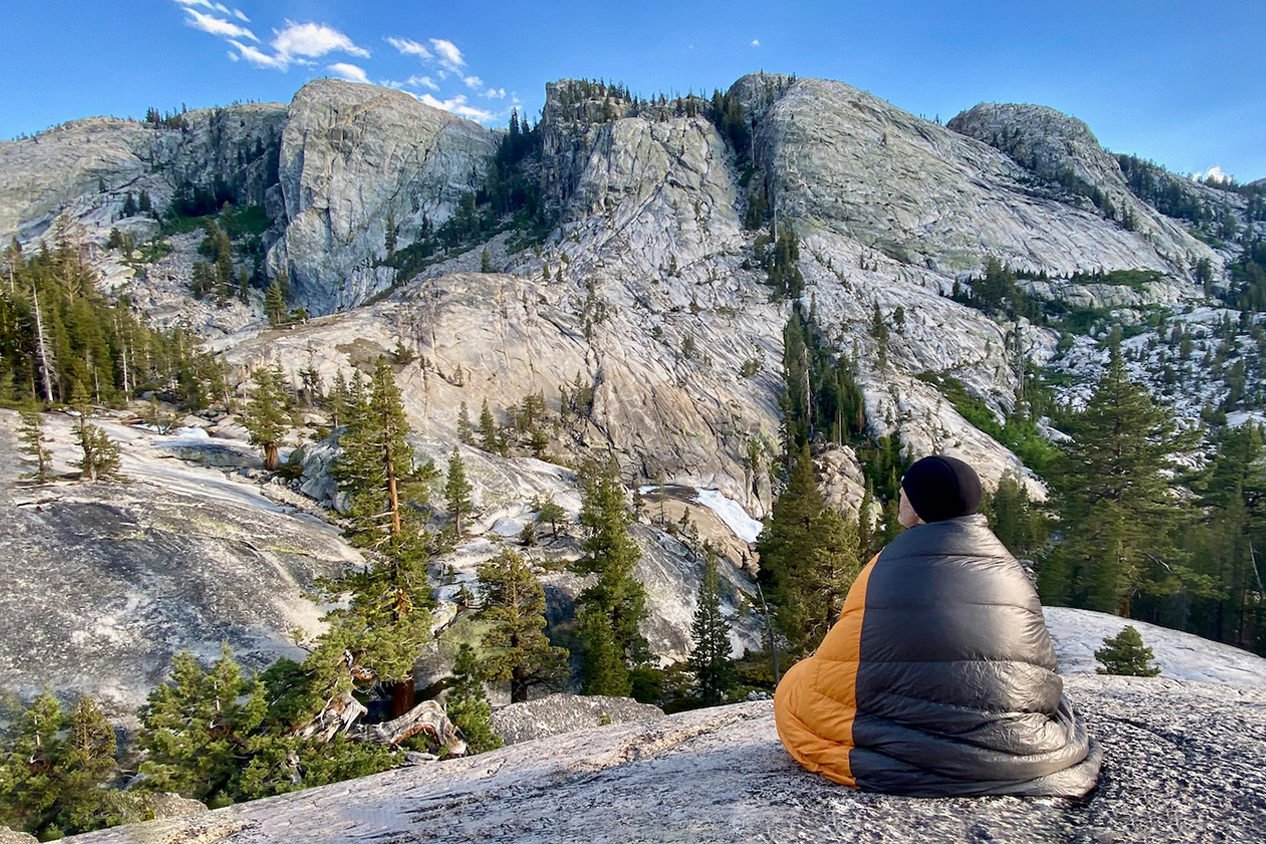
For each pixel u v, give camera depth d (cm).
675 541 5150
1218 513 4394
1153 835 297
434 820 503
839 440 9344
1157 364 12662
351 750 1750
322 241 19262
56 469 3931
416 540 2664
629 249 14038
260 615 2961
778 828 320
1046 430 10588
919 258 15275
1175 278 16475
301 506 4456
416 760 1762
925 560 349
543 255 15162
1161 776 370
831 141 16712
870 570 371
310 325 9644
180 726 1748
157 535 3262
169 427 6084
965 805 325
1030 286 14938
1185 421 10444
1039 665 340
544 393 9094
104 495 3525
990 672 329
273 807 654
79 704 1767
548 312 10488
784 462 9125
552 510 4591
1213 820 315
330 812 588
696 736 691
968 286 14662
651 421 8912
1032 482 8650
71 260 10312
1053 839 297
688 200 15900
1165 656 2322
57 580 2772
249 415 5509
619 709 2242
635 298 12338
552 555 4312
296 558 3491
